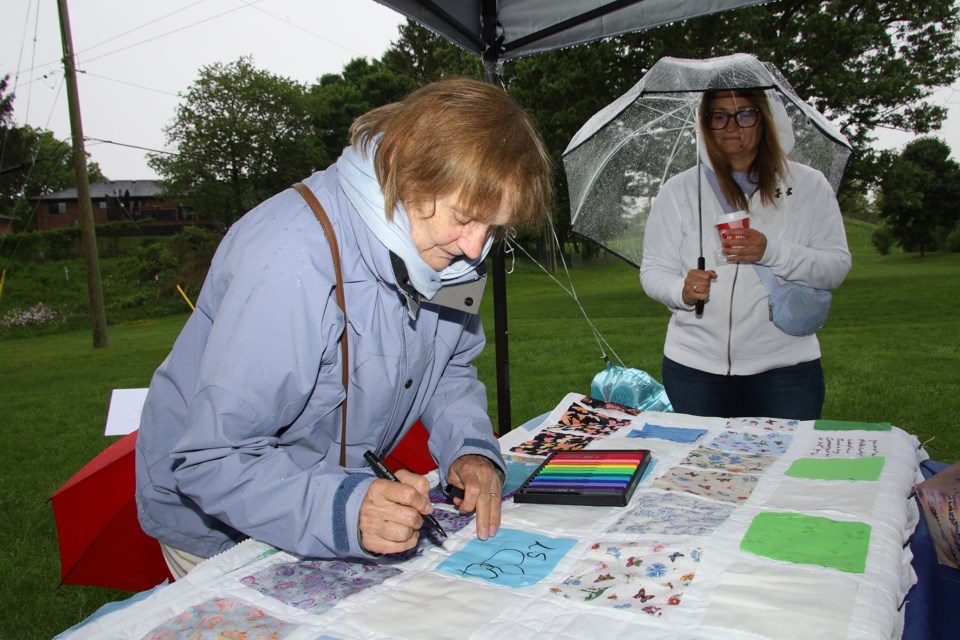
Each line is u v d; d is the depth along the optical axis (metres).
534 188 0.98
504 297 2.96
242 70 39.50
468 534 1.25
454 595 1.03
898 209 28.02
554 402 5.86
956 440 4.19
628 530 1.21
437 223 0.98
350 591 1.06
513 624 0.94
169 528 1.29
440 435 1.36
